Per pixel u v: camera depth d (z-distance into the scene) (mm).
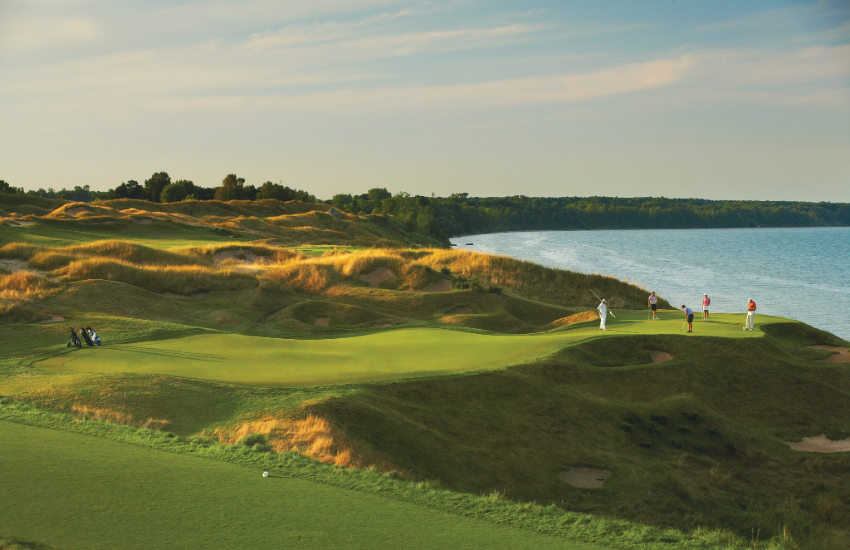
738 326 34125
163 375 20797
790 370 27844
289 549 8734
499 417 21281
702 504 18672
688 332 31812
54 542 8312
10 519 8961
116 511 9602
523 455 19750
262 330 38250
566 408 22781
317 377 21969
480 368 24188
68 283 40062
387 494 11547
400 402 20609
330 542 9125
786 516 18250
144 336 27406
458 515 10844
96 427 14156
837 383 27438
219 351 25266
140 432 14156
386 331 35406
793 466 21562
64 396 18188
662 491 18734
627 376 26188
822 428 24484
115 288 40000
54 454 12047
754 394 26266
